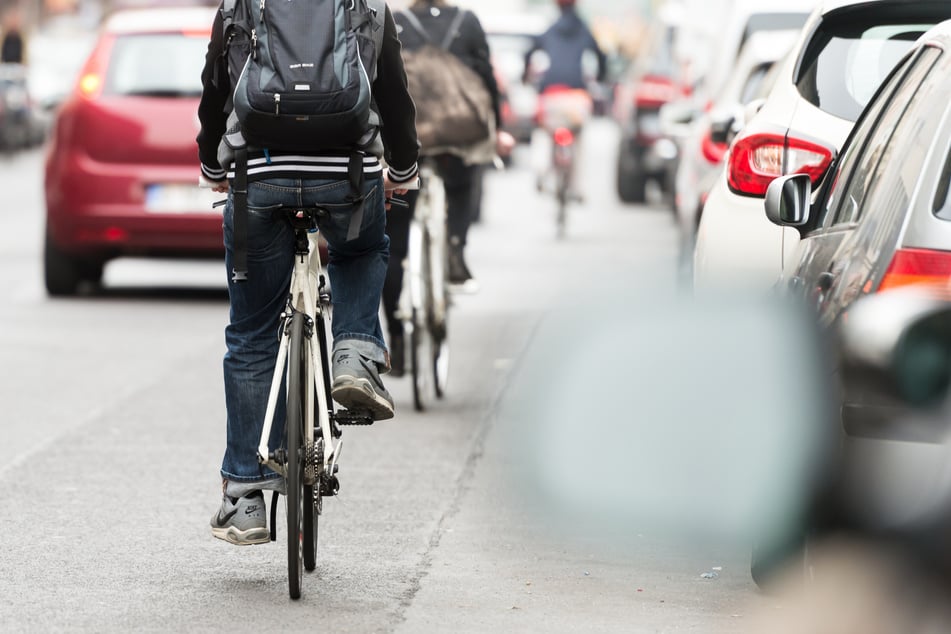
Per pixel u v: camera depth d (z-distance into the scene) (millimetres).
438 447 21188
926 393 7859
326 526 17219
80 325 31625
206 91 14180
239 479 14641
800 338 13195
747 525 15898
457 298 35125
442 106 23625
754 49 27672
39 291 36969
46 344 29297
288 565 14484
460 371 26766
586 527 17125
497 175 74000
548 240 47500
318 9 13828
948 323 7895
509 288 36719
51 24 144625
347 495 18609
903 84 14125
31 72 101562
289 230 14359
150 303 34969
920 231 11398
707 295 19312
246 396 14562
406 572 15469
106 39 34969
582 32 50000
